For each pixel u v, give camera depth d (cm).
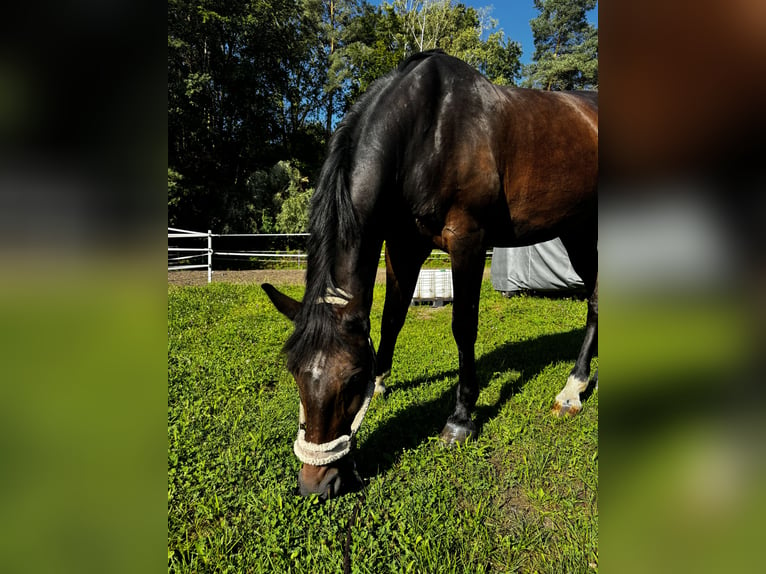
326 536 174
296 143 2345
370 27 2630
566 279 682
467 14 2594
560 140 269
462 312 254
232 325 522
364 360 178
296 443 178
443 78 249
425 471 222
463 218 249
